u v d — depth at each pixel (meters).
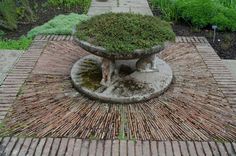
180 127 1.75
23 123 1.76
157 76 2.09
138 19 2.08
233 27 3.01
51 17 3.24
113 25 1.99
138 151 1.59
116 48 1.82
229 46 2.78
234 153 1.60
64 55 2.41
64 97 1.96
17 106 1.88
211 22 3.04
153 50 1.88
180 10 3.15
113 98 1.89
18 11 3.23
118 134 1.69
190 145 1.63
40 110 1.85
